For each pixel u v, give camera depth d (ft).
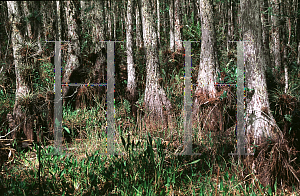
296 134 15.61
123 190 12.62
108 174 12.78
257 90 14.53
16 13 17.20
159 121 21.42
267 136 14.05
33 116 17.84
